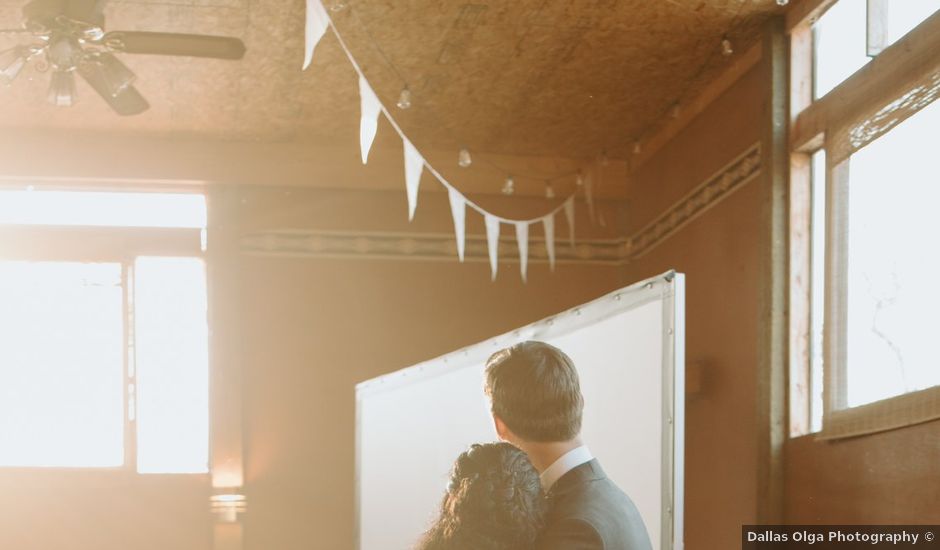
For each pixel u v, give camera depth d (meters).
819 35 6.50
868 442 5.47
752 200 7.05
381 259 8.84
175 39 4.81
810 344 6.42
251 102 7.85
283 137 8.60
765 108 6.67
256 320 8.64
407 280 8.84
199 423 8.44
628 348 2.73
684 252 8.07
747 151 7.12
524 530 1.54
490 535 1.54
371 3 6.32
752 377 6.98
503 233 8.99
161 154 8.54
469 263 8.92
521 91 7.65
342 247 8.80
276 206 8.75
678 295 2.55
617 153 8.95
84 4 4.61
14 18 6.37
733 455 7.18
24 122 8.21
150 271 8.55
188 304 8.55
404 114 8.06
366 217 8.86
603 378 2.84
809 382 6.39
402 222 8.90
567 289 9.00
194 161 8.58
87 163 8.41
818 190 6.47
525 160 9.00
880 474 5.35
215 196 8.65
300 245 8.76
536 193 9.01
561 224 9.09
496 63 7.16
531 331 3.33
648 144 8.68
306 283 8.73
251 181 8.65
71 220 8.52
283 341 8.64
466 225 8.95
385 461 4.45
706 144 7.73
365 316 8.75
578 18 6.56
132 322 8.45
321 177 8.74
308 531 8.41
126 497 8.26
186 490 8.33
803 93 6.54
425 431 4.12
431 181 8.95
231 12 6.42
